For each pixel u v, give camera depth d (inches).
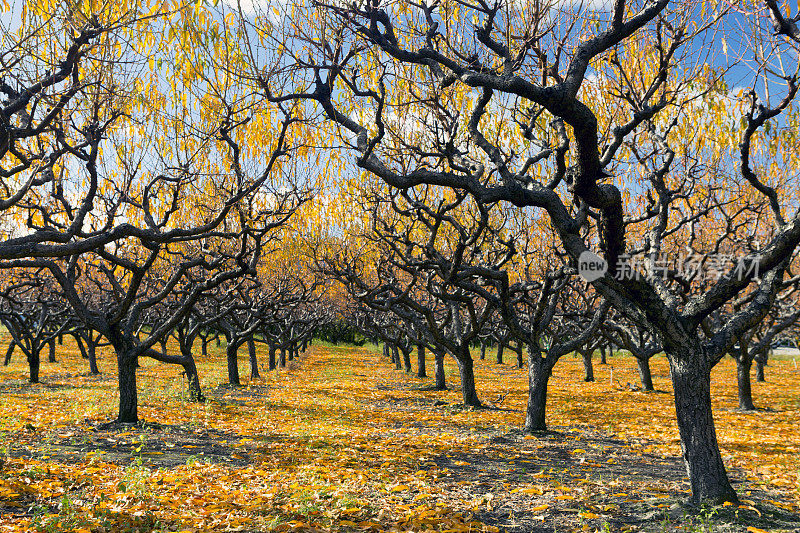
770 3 225.1
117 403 576.4
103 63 300.5
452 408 646.5
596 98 361.4
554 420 561.6
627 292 246.1
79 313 451.5
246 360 1466.5
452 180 253.4
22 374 949.2
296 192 470.6
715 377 1160.2
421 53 255.9
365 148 275.6
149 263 413.7
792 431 495.5
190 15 314.2
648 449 406.0
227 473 290.2
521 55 238.5
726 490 237.6
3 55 236.7
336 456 347.9
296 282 995.3
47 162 284.2
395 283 673.6
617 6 224.4
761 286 254.8
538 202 255.4
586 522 219.6
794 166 498.0
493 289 712.4
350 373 1181.1
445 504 241.9
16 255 242.1
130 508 217.2
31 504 214.7
